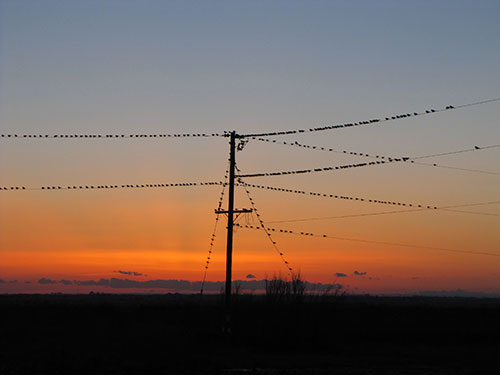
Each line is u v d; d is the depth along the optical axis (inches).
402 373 1366.9
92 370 1255.5
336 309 2053.4
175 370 1285.7
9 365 1293.1
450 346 2014.0
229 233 1844.2
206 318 2426.2
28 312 3351.4
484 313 3686.0
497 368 1470.2
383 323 2581.2
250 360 1561.3
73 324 2459.4
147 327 2272.4
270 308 1999.3
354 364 1524.4
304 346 1861.5
